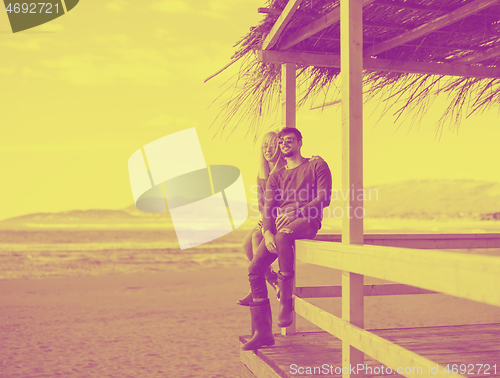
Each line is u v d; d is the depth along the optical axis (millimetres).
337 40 3506
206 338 7855
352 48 2219
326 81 3873
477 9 2818
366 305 10945
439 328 3879
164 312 10672
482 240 3533
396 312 9867
